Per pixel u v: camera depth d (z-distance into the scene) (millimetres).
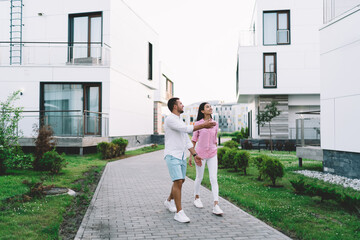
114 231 3453
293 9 18516
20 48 15250
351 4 7605
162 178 7508
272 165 6371
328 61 7914
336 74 7594
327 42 7961
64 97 14398
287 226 3697
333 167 7805
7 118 7879
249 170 9266
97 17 15438
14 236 3119
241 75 18984
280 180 7074
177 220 3867
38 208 4137
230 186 6418
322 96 8164
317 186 4941
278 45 18625
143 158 12648
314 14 18422
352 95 7016
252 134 22484
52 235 3213
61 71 14125
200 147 4449
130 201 4992
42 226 3529
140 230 3494
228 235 3346
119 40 16531
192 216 4098
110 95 14594
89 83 14508
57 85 14359
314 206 4688
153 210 4410
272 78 18875
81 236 3271
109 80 14461
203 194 5602
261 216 4109
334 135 7656
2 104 7980
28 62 15391
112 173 8289
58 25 15586
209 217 4055
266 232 3455
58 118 13414
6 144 7676
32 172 7555
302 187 5500
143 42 20922
